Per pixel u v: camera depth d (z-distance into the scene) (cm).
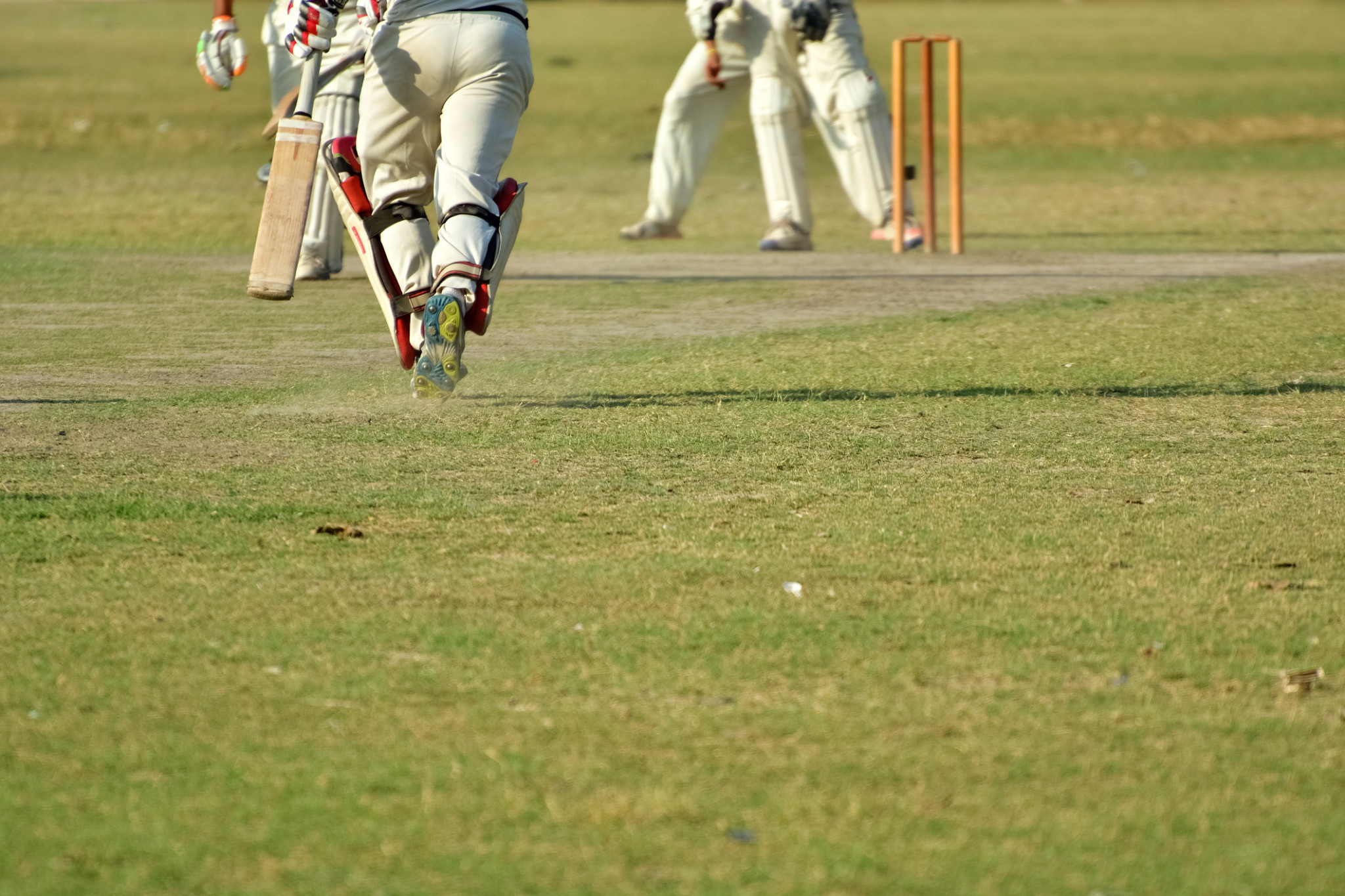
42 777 1269
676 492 2166
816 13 5691
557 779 1264
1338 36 18825
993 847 1159
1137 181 8312
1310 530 1986
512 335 3625
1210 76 14012
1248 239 5912
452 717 1386
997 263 5209
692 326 3788
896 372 3084
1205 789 1253
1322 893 1102
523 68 2591
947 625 1622
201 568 1811
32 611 1656
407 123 2611
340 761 1298
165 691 1441
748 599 1700
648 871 1122
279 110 2759
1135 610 1672
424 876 1116
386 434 2509
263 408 2727
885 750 1320
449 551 1884
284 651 1543
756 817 1202
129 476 2231
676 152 6194
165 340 3559
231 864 1134
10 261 5147
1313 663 1528
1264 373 3088
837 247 5984
